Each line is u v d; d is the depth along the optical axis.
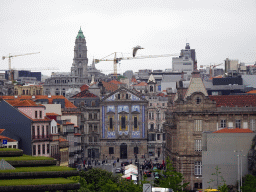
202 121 170.12
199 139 169.00
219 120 170.62
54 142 158.25
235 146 144.00
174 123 178.88
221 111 170.25
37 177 84.69
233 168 142.50
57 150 160.62
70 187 81.19
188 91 174.00
